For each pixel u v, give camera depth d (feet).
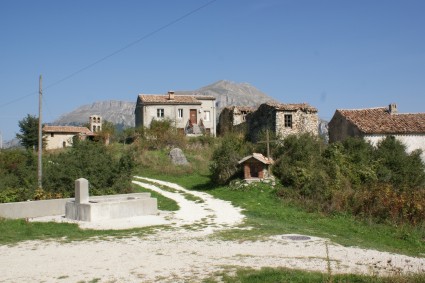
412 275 26.27
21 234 47.34
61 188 74.79
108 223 55.11
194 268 30.12
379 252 37.99
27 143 163.22
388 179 83.15
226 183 90.84
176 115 171.63
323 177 75.15
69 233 48.26
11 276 29.19
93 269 30.66
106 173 79.82
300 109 124.06
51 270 30.71
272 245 40.19
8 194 67.41
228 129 163.22
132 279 27.48
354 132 111.04
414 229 53.67
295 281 24.91
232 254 35.81
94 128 215.10
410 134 107.14
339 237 46.57
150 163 119.65
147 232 48.67
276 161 88.69
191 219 58.34
